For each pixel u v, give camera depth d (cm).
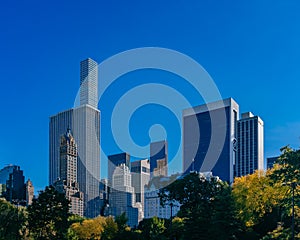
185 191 6100
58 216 5131
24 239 5472
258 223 5006
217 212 4500
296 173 3441
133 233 6412
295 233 3369
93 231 7181
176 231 5703
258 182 4981
